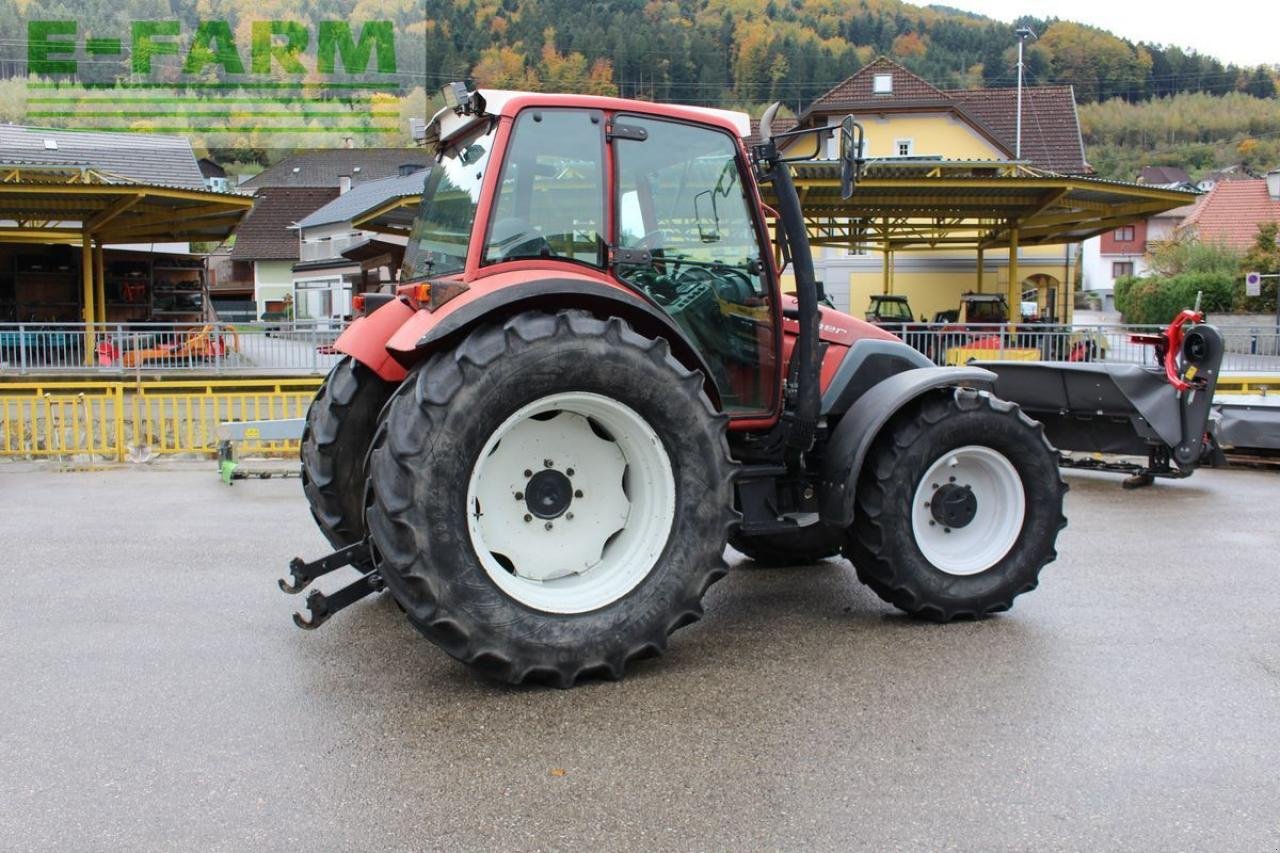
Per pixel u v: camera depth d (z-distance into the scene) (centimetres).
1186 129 9881
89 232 2400
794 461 470
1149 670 399
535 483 390
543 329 370
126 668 405
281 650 428
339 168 6688
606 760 318
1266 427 952
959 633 449
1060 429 898
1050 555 476
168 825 278
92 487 895
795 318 496
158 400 1089
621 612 382
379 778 306
